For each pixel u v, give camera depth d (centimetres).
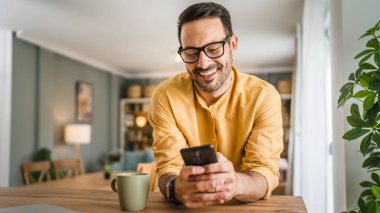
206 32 95
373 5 140
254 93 109
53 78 538
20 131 470
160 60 641
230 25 102
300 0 336
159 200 94
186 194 79
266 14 379
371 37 138
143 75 794
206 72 98
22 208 81
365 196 121
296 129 365
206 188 76
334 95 166
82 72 627
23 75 477
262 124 107
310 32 243
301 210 80
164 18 393
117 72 748
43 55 512
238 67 724
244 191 84
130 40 493
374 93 100
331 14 175
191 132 112
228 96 110
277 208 82
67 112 577
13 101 457
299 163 354
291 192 414
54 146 541
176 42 505
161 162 104
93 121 665
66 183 345
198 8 96
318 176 230
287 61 654
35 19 398
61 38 481
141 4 350
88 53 578
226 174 77
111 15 383
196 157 77
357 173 137
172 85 115
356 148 137
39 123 500
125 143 791
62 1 344
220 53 97
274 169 99
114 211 82
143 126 785
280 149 107
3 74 436
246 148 107
